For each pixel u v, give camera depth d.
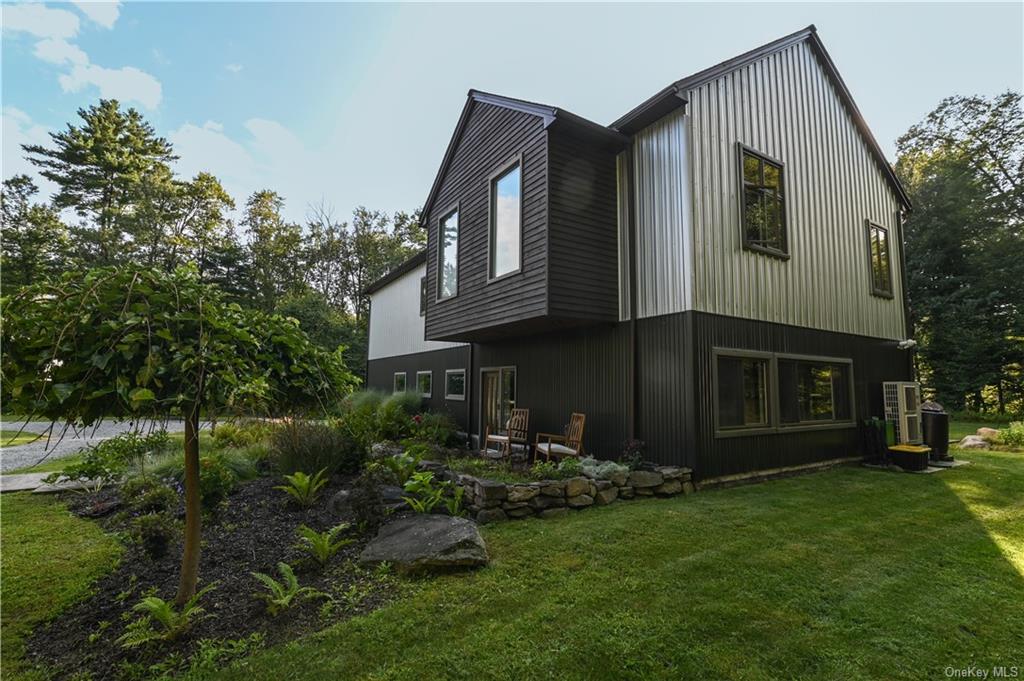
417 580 3.29
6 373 2.10
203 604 2.92
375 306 18.45
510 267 7.75
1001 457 8.82
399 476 5.60
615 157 7.55
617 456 7.16
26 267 21.38
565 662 2.38
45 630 2.71
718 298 6.52
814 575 3.40
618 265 7.40
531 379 9.46
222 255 27.67
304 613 2.84
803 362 7.65
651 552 3.80
